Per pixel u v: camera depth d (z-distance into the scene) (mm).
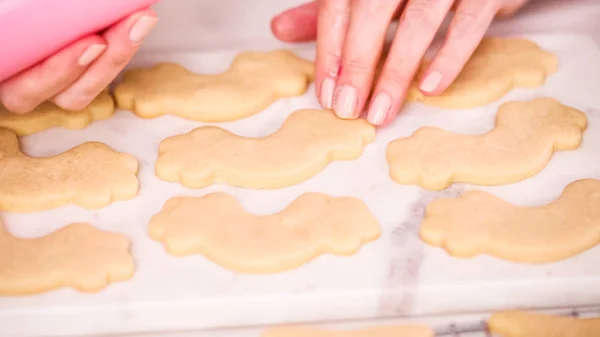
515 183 505
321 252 471
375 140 527
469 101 545
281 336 442
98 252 467
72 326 452
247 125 537
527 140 519
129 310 452
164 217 483
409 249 474
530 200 496
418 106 546
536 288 461
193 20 611
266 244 469
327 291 456
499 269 465
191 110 537
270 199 498
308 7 588
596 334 442
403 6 586
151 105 538
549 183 505
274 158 508
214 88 548
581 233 473
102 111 537
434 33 530
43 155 518
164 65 566
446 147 517
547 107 540
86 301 453
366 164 515
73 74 494
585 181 500
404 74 527
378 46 527
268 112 544
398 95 526
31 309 450
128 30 479
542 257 468
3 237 474
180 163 506
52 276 456
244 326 456
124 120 538
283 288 458
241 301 454
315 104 548
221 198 492
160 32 601
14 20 458
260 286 459
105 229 482
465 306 461
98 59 495
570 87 559
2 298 454
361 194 499
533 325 445
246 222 480
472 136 524
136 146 523
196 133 524
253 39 596
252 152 512
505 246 469
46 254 465
